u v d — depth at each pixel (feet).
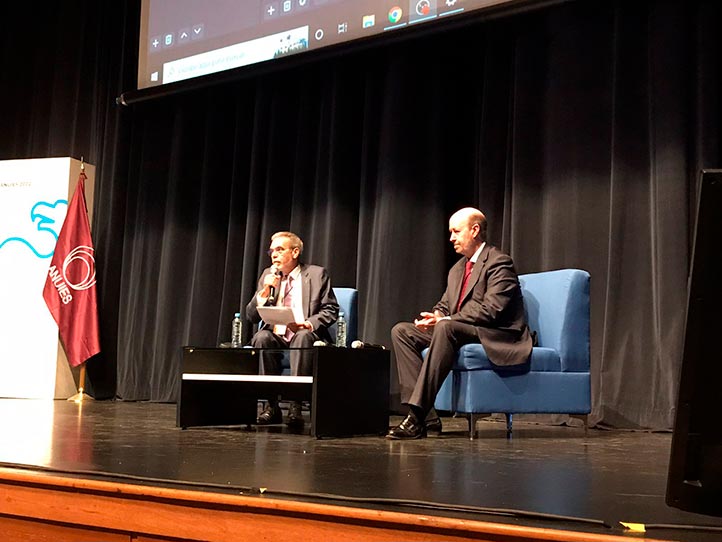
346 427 9.78
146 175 18.44
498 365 10.13
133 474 5.39
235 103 17.60
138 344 17.99
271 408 12.00
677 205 12.05
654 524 4.01
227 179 17.52
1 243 17.62
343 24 14.07
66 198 17.51
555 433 11.36
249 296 16.53
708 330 3.51
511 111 14.07
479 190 14.19
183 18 16.43
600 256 13.03
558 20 13.58
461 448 8.62
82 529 4.99
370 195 15.35
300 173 16.28
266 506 4.40
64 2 19.76
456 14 12.57
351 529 4.20
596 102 13.25
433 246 14.64
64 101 19.57
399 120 14.90
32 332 17.24
